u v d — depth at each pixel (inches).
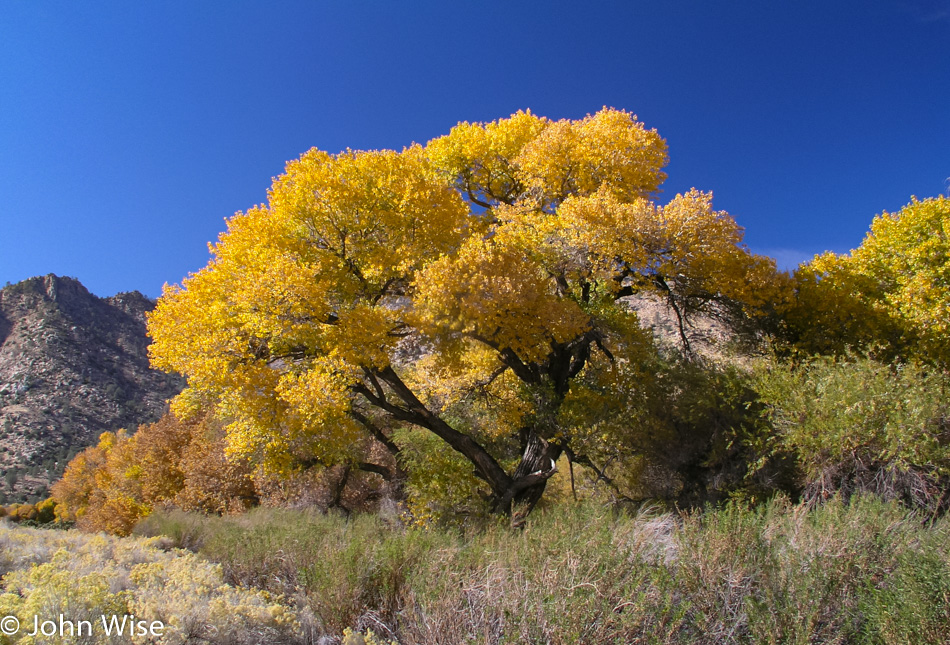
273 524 353.7
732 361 505.7
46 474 3191.4
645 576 159.8
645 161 563.5
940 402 277.4
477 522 434.6
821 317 509.7
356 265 517.3
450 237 513.7
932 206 493.7
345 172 495.5
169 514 491.5
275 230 476.7
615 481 551.2
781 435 337.4
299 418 427.5
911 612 132.5
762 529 189.8
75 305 6131.9
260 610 165.3
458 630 152.4
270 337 456.1
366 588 198.5
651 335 561.3
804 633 133.6
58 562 210.5
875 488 282.8
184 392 491.5
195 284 473.4
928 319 443.2
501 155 665.6
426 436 629.6
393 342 482.0
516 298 449.7
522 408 544.7
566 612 142.6
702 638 143.4
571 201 492.1
